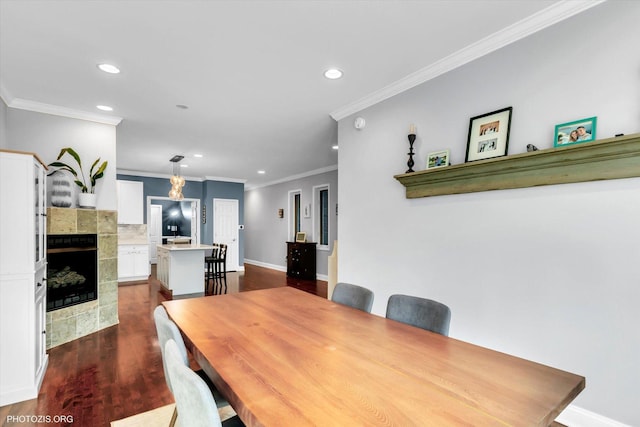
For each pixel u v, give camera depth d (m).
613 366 1.74
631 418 1.69
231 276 7.77
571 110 1.92
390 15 2.01
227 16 2.01
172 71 2.73
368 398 0.95
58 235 3.32
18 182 2.31
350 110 3.53
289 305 2.07
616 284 1.74
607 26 1.79
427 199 2.75
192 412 0.89
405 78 2.86
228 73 2.77
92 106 3.50
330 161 6.48
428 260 2.73
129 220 7.57
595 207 1.82
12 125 3.31
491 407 0.91
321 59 2.55
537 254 2.04
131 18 2.02
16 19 2.02
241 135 4.66
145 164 6.89
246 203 10.80
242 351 1.31
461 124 2.50
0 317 2.22
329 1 1.88
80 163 3.63
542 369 1.16
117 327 3.82
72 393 2.35
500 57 2.26
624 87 1.73
